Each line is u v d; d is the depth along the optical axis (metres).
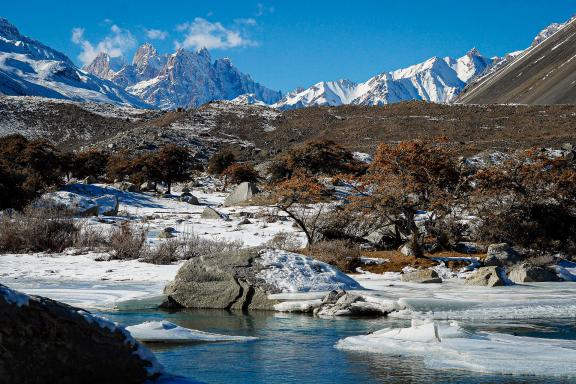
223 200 60.88
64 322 5.88
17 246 27.27
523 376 7.55
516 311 13.08
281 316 13.19
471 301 13.77
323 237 26.16
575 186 27.67
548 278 18.92
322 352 9.23
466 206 28.17
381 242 27.09
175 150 68.00
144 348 6.73
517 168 28.50
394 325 11.89
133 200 54.44
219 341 10.09
